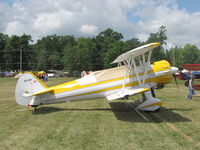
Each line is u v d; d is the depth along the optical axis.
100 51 72.81
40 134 4.67
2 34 59.91
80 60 57.84
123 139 4.30
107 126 5.26
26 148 3.90
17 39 59.03
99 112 7.00
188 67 16.16
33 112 7.02
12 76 50.41
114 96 6.25
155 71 7.26
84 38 67.38
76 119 6.00
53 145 4.02
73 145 4.00
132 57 6.77
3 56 57.56
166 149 3.76
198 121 5.67
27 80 7.15
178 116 6.27
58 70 71.19
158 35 48.34
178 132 4.73
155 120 5.83
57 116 6.39
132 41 77.88
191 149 3.74
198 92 12.73
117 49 56.41
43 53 71.56
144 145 3.96
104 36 76.56
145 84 7.11
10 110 7.38
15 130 4.98
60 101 7.26
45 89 7.22
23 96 7.13
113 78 7.22
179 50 64.50
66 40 88.56
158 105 6.80
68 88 7.20
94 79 7.23
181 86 16.84
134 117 6.22
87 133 4.70
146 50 6.34
